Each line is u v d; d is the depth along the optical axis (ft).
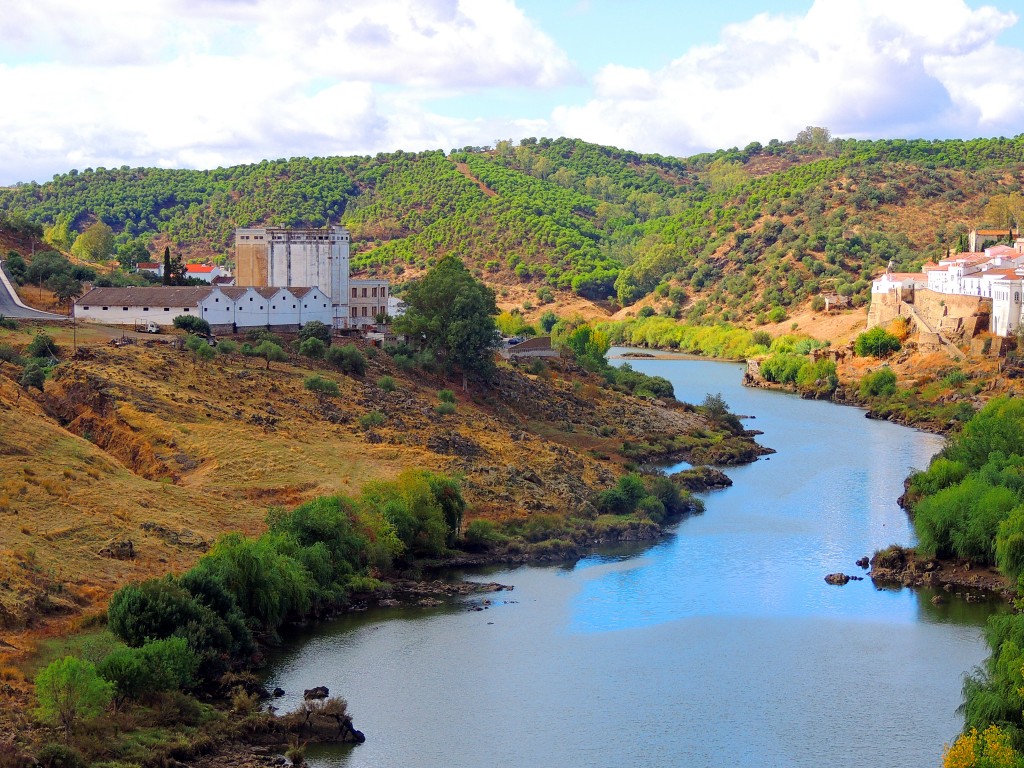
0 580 331.77
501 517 483.51
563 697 328.70
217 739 290.35
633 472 574.56
